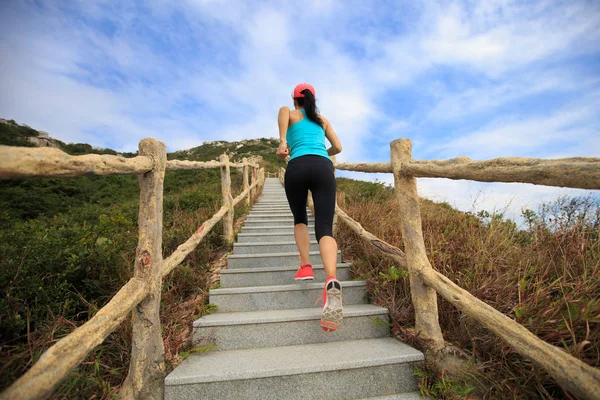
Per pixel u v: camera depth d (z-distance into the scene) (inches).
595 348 49.3
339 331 80.3
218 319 80.2
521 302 65.1
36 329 56.4
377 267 102.7
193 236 94.3
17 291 66.4
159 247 64.0
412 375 65.0
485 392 56.4
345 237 139.2
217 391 60.1
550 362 39.2
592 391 34.3
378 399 61.0
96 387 54.8
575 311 53.6
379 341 77.2
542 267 74.6
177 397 59.4
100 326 45.2
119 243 111.0
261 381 61.2
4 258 75.2
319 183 82.3
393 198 207.3
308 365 62.9
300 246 91.4
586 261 70.2
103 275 86.9
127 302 52.8
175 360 68.6
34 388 32.8
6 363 45.1
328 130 94.6
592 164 34.9
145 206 63.0
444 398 58.8
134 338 59.1
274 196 376.5
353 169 115.4
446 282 62.3
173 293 97.3
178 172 637.3
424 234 112.7
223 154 163.0
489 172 48.6
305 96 89.9
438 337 66.7
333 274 70.4
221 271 111.7
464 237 104.5
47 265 80.1
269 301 95.5
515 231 100.2
